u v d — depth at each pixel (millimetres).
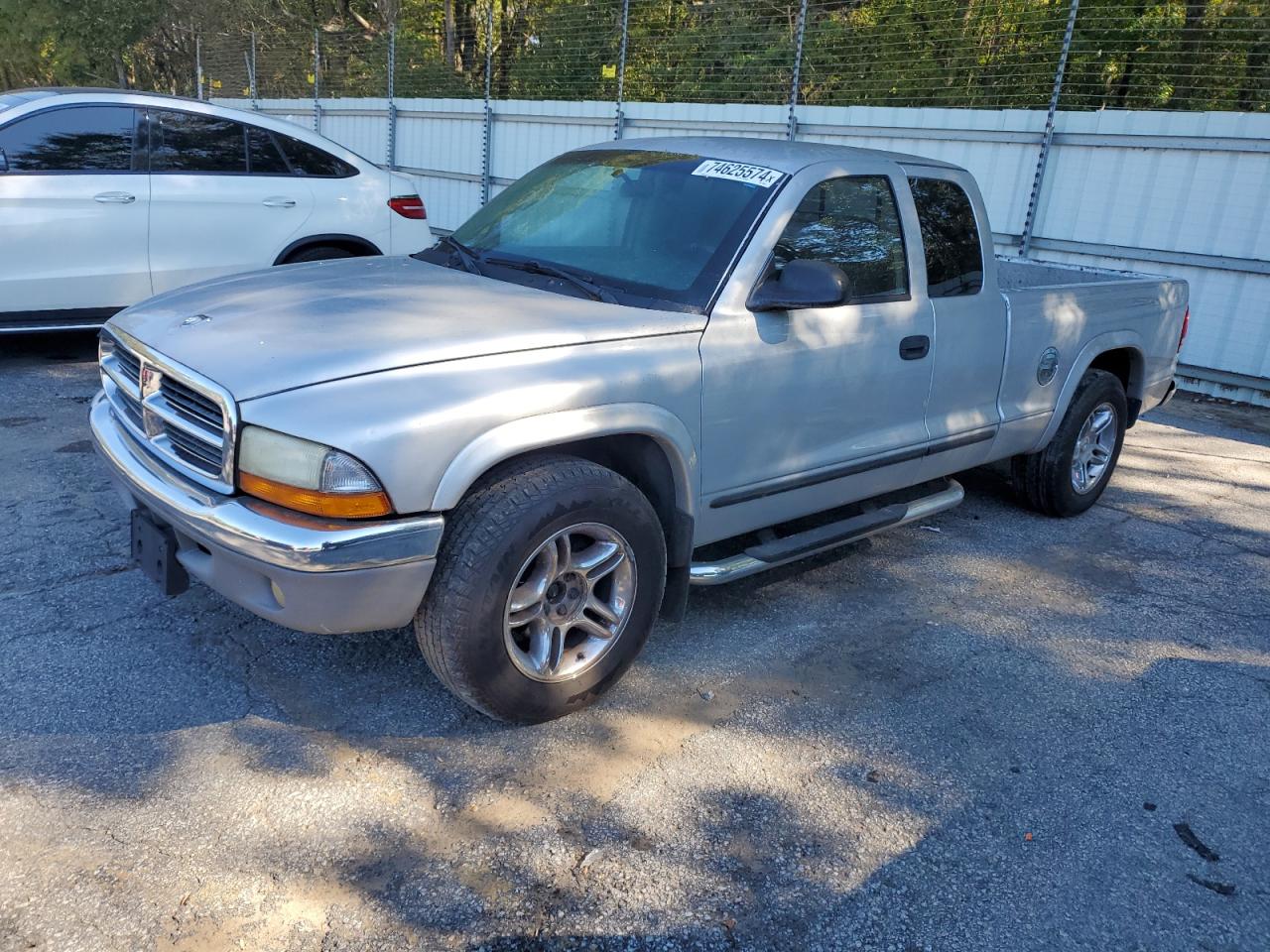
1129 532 5422
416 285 3555
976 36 12188
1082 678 3762
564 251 3846
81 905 2320
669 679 3547
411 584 2750
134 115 6688
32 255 6352
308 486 2604
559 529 2936
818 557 4754
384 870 2516
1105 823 2912
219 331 3059
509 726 3174
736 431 3473
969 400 4523
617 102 12508
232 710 3141
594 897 2477
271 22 20953
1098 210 9234
